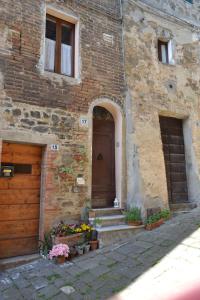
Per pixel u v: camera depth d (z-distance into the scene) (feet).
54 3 19.11
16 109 16.08
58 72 19.24
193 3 29.50
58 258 14.47
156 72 23.84
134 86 21.99
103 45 21.17
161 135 24.29
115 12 22.62
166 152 24.29
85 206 18.07
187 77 26.17
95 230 16.84
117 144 21.34
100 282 11.80
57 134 17.52
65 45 20.10
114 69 21.40
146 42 23.88
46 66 18.76
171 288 9.87
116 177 21.01
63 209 17.07
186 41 27.20
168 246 14.46
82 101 19.08
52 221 16.51
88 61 20.02
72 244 15.72
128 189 20.43
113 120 22.07
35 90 17.04
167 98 23.97
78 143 18.37
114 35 22.06
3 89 15.81
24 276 13.07
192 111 25.67
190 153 24.97
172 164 24.43
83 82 19.40
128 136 21.08
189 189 24.71
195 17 29.12
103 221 17.83
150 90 22.94
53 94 17.78
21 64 16.76
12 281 12.56
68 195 17.42
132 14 23.50
